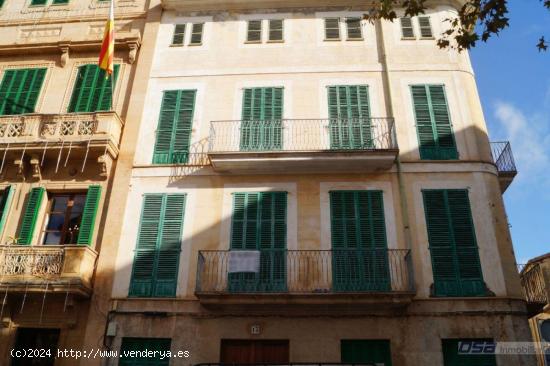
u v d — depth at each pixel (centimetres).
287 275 1312
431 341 1223
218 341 1257
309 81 1636
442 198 1405
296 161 1419
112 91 1606
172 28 1805
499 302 1258
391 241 1355
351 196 1423
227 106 1609
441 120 1540
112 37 1576
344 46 1706
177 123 1588
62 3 1911
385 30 1709
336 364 977
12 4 1927
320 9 1800
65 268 1283
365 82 1625
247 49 1727
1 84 1712
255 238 1380
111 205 1445
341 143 1511
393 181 1438
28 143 1460
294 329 1259
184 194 1462
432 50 1670
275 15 1803
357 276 1297
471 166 1450
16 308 1316
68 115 1517
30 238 1395
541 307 1331
